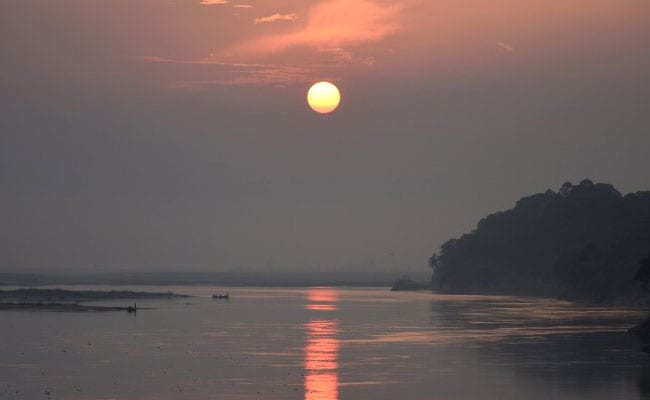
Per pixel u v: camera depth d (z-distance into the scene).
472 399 122.19
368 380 137.38
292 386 131.75
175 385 132.12
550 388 131.12
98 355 167.12
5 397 122.75
